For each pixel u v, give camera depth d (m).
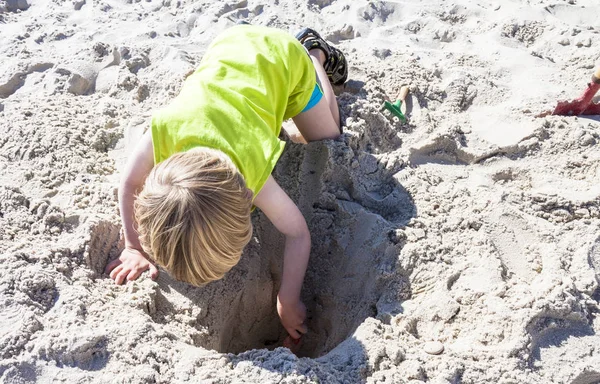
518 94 3.41
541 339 2.23
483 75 3.57
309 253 2.55
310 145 2.86
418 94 3.42
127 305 2.28
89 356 2.03
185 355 2.09
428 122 3.23
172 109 2.24
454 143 3.06
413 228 2.62
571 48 3.85
